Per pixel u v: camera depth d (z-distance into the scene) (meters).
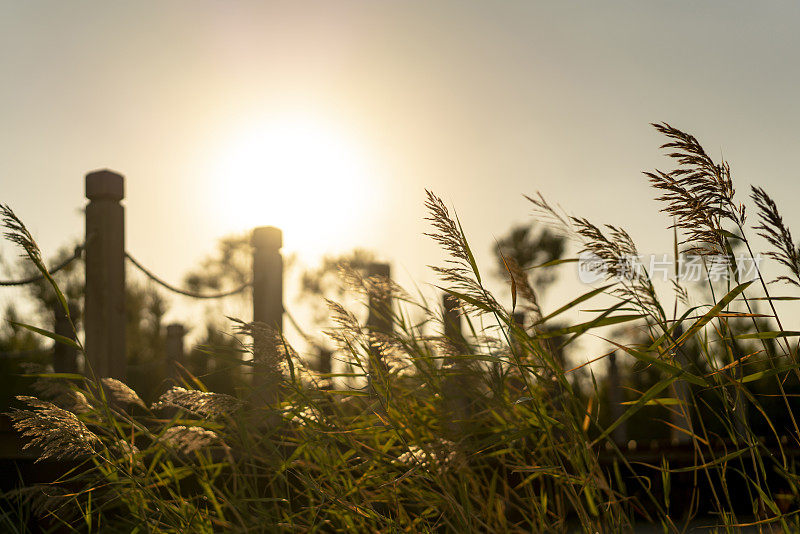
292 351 2.10
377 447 2.20
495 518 2.06
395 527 1.96
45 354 8.56
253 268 6.40
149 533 1.95
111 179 4.96
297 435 2.19
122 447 2.11
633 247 1.81
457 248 1.85
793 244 1.63
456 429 2.18
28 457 2.96
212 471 2.32
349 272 2.33
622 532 1.81
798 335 1.65
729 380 1.79
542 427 1.93
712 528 1.89
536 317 2.00
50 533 2.42
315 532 2.01
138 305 14.75
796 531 1.83
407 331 2.31
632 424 7.29
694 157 1.72
